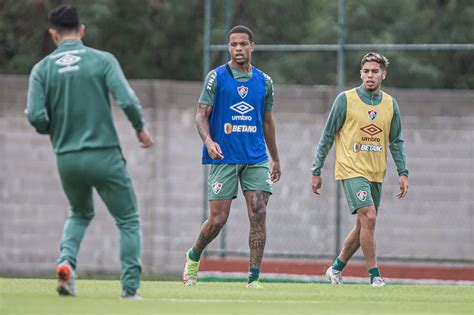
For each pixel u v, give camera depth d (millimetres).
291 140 58438
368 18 69188
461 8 67562
